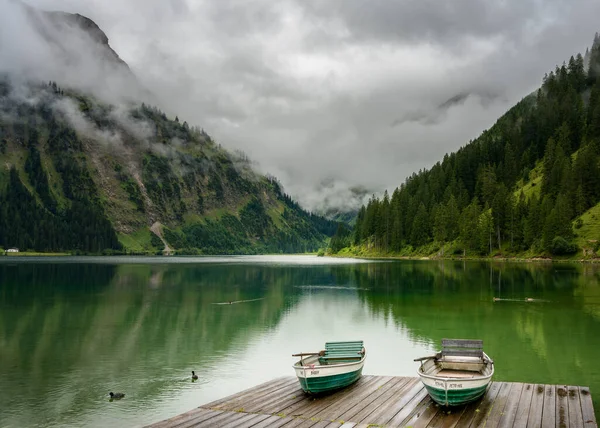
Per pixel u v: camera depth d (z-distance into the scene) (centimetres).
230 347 4044
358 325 4994
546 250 14838
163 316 5606
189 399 2766
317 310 6050
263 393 2497
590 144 17400
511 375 3153
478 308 6025
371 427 1975
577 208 15488
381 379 2733
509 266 13138
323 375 2405
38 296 7394
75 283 9650
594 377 3095
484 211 18262
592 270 11206
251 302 6806
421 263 15962
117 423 2427
